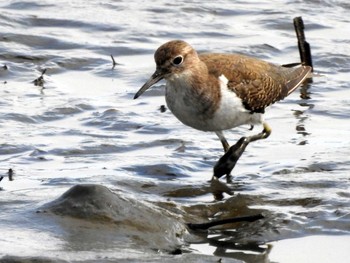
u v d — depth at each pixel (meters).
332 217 11.66
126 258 9.93
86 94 17.31
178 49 13.40
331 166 13.77
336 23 21.66
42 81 17.80
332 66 19.06
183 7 22.34
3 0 22.22
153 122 15.79
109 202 10.84
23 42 19.72
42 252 9.86
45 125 15.64
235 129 15.75
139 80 18.17
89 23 21.08
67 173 13.36
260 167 13.95
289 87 15.02
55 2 22.28
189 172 13.70
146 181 12.98
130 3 22.56
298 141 15.13
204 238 11.02
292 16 21.98
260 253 10.77
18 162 13.86
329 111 16.66
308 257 10.70
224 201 12.33
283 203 12.27
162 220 10.95
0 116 15.78
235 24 21.55
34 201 11.46
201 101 13.54
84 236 10.38
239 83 13.76
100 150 14.45
